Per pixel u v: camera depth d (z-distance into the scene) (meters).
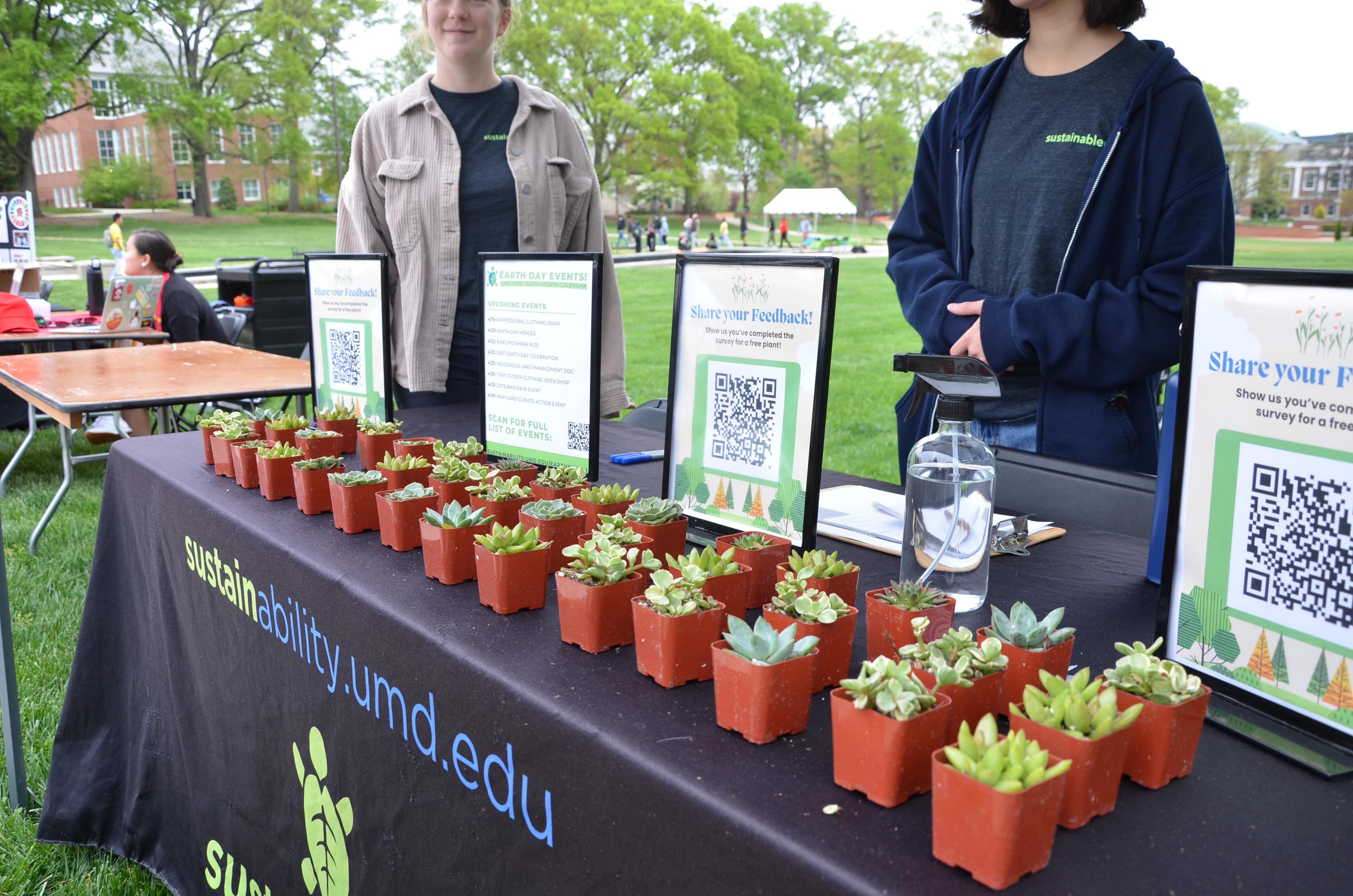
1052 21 1.47
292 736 1.16
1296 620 0.65
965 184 1.58
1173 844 0.53
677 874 0.61
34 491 4.17
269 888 1.26
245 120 40.16
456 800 0.85
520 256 1.33
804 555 0.89
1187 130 1.35
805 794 0.58
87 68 32.47
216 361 3.10
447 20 1.81
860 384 7.64
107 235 17.86
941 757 0.51
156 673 1.56
